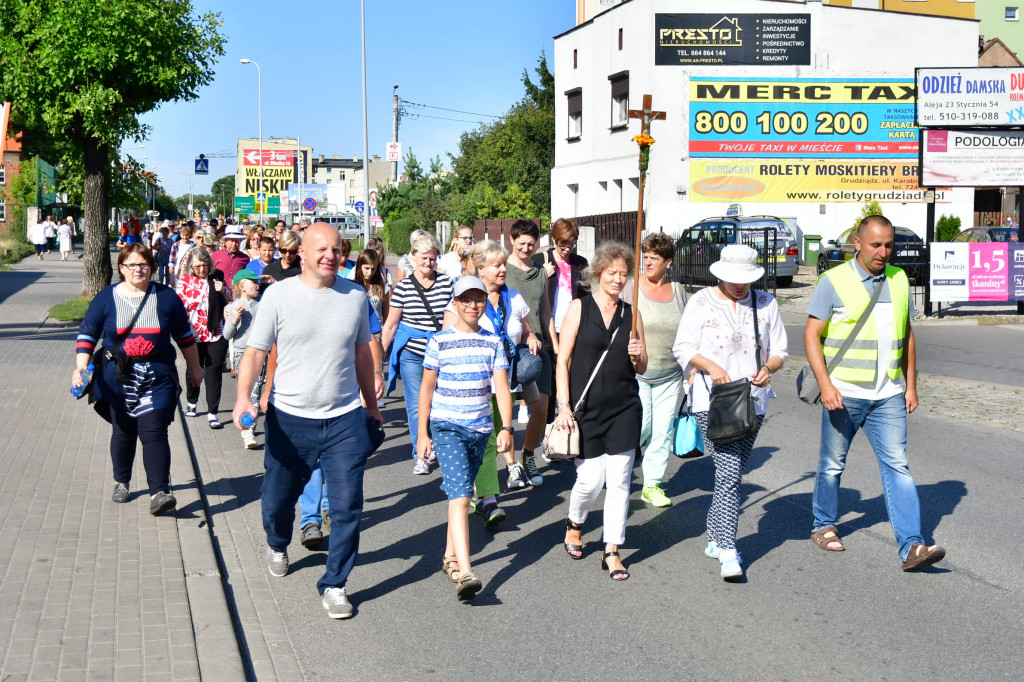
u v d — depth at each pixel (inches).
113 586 209.2
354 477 204.2
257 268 459.2
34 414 401.1
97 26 758.5
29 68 772.6
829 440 245.6
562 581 225.9
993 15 2449.6
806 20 1347.2
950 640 190.1
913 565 227.0
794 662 180.2
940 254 800.9
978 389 491.8
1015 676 173.6
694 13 1338.6
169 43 796.0
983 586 220.4
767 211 1370.6
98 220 867.4
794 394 495.2
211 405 396.5
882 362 235.1
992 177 802.8
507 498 301.6
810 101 1362.0
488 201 1961.1
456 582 212.4
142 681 163.9
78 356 262.2
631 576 229.3
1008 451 359.6
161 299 265.4
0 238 1987.0
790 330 756.0
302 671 176.9
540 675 175.0
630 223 1317.7
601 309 228.7
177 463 329.1
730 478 226.7
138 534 247.1
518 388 290.8
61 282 1149.7
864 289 233.9
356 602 212.1
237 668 172.4
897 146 1376.7
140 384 263.1
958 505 286.8
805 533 261.6
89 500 278.4
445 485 215.0
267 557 240.5
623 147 1417.3
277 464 209.5
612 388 227.9
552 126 2208.4
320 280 204.5
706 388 239.8
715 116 1354.6
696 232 1124.5
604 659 182.1
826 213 1378.0
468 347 216.4
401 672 176.6
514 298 290.0
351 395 207.5
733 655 183.5
